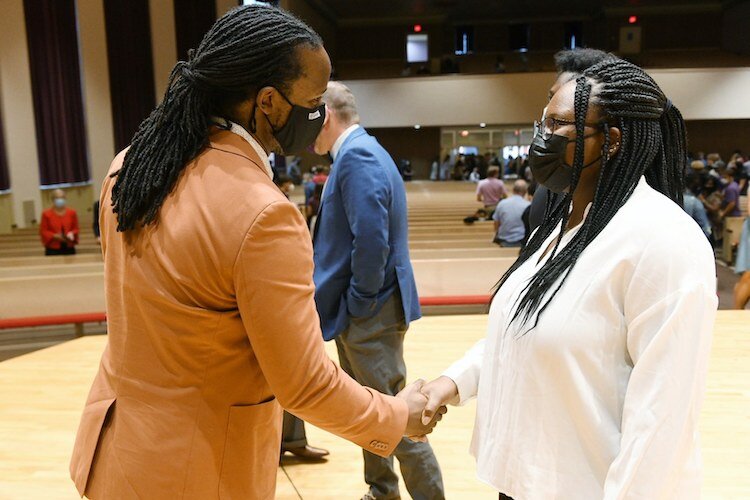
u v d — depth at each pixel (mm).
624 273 969
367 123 16672
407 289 2172
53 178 10672
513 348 1079
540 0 19719
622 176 1032
